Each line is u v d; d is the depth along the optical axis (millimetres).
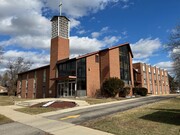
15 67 60062
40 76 38344
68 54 33125
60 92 30531
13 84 58188
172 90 63312
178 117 10469
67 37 33438
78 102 19625
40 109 16062
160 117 10617
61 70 31297
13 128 9453
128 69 33625
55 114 13477
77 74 28422
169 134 7289
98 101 21688
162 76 54188
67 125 9695
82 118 11531
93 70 29188
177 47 23625
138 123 9305
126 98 26859
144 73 43906
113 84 27594
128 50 34438
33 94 40000
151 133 7535
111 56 29984
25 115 13352
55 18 33562
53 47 33000
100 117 11602
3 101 25750
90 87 28016
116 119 10500
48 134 8070
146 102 19922
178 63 25047
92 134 7844
